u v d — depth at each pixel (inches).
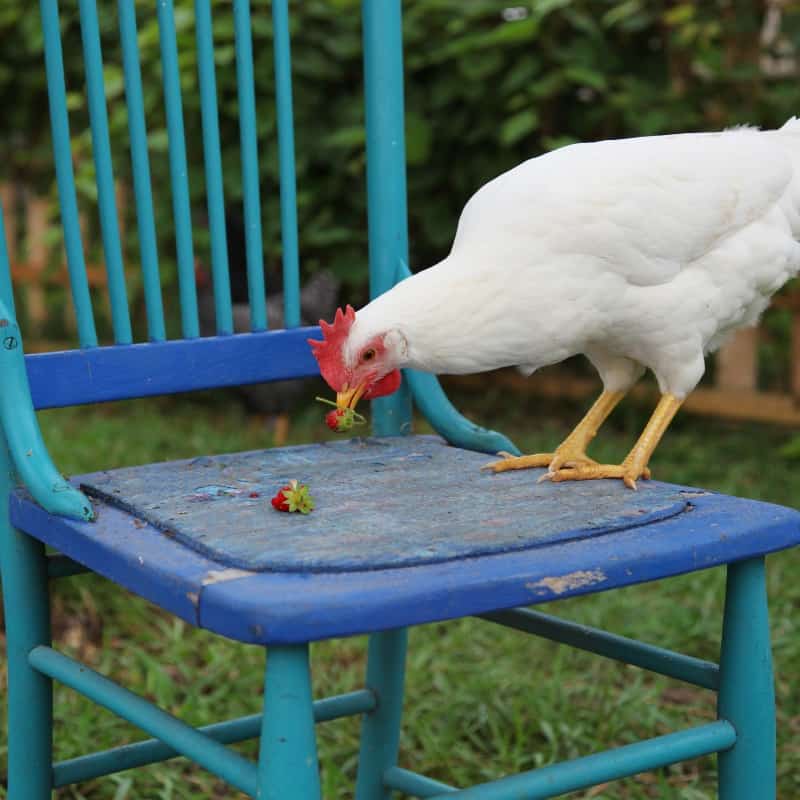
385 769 71.9
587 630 61.4
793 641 96.8
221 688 90.6
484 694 90.1
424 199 166.9
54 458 137.3
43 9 61.0
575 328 60.2
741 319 67.7
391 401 69.8
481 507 52.6
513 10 159.2
